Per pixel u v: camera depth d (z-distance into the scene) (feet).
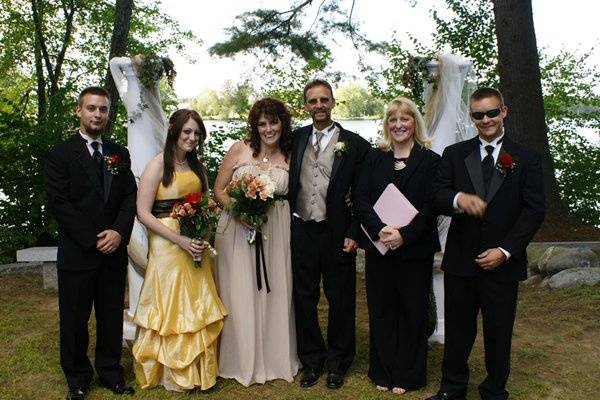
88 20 46.03
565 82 34.53
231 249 12.60
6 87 48.52
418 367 11.87
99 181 11.23
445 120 14.35
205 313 12.07
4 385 12.41
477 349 14.28
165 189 12.17
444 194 10.42
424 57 14.66
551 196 26.27
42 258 20.98
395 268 11.81
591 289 18.19
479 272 10.41
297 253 12.39
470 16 32.48
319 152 12.22
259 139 12.62
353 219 12.15
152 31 48.96
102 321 11.80
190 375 11.83
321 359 12.67
